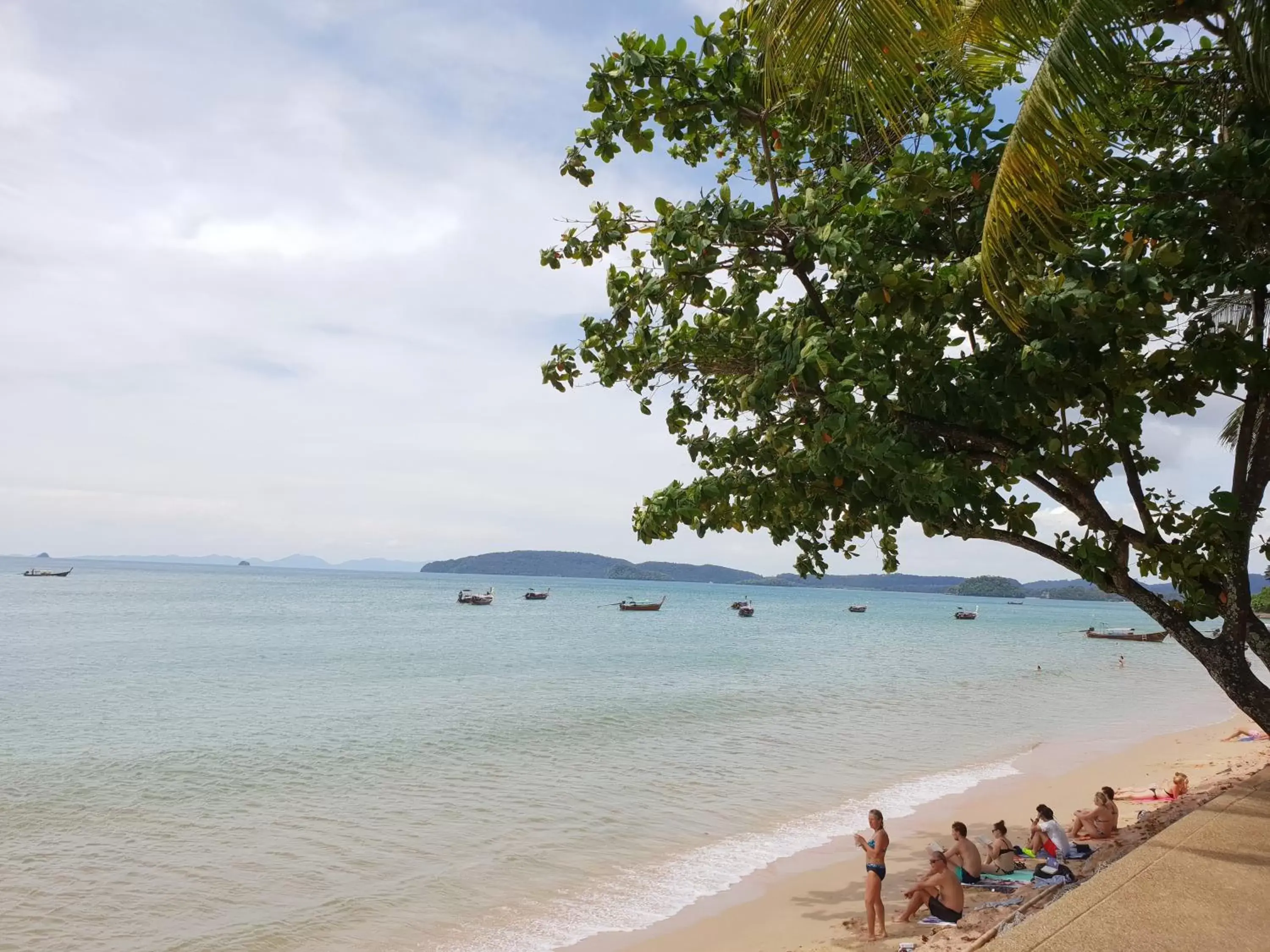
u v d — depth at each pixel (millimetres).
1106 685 42562
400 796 17672
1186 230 6512
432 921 11195
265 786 18594
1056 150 5406
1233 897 4328
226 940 10602
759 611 147500
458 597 144625
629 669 44438
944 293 6480
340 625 77375
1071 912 4145
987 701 34312
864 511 7570
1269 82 6105
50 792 17969
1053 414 6875
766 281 7207
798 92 7168
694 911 11500
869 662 52531
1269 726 6805
